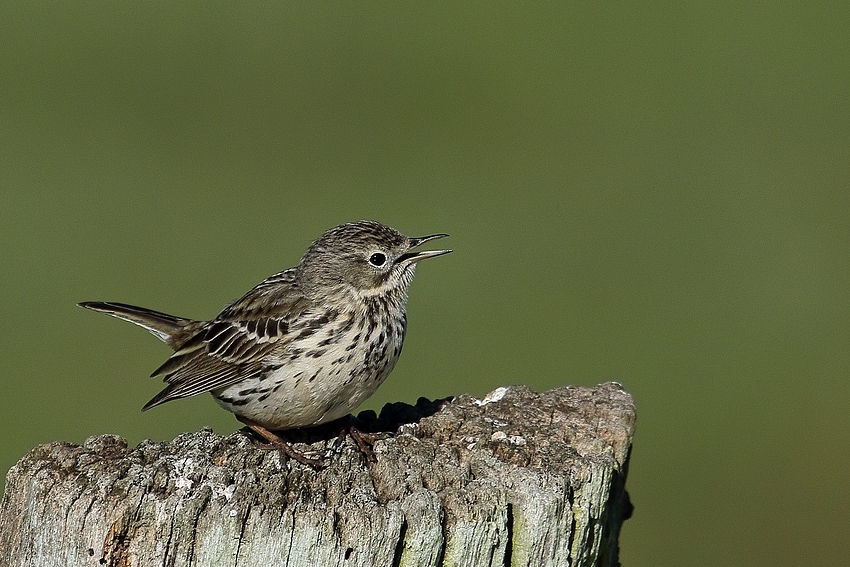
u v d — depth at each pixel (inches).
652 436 646.5
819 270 780.6
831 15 1133.1
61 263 755.4
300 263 358.9
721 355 701.9
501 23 1120.8
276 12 1099.9
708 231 836.6
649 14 1158.3
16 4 1080.2
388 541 247.6
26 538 253.0
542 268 786.2
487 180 893.2
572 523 272.4
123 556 245.8
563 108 983.6
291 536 245.0
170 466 261.6
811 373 682.2
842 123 956.6
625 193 872.3
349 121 961.5
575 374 661.3
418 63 1027.9
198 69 1003.3
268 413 334.3
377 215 829.2
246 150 914.7
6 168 862.5
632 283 771.4
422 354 676.1
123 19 1067.9
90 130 917.8
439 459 281.4
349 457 282.8
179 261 757.3
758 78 1035.9
